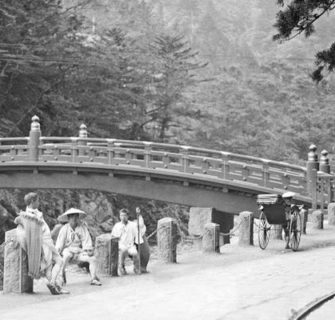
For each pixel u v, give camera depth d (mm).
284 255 18484
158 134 68250
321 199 28953
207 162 31203
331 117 89750
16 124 49031
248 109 84562
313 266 15984
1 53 47594
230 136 77812
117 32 60719
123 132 58094
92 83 53219
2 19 48219
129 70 56594
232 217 32844
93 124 53375
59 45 50406
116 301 12242
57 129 53531
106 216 46938
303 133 87062
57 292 13117
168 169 32094
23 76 49781
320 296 12180
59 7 52719
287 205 19219
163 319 10617
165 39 62406
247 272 15336
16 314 11227
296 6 17781
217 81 88312
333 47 18797
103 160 33781
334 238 22281
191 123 78500
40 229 13164
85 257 14172
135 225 16031
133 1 107375
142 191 32750
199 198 31391
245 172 30406
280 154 79938
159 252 17609
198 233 30375
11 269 13141
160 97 58812
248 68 104688
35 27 50375
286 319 10391
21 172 35062
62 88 53406
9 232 13188
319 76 19344
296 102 91750
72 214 14156
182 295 12633
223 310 11156
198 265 17078
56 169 34312
